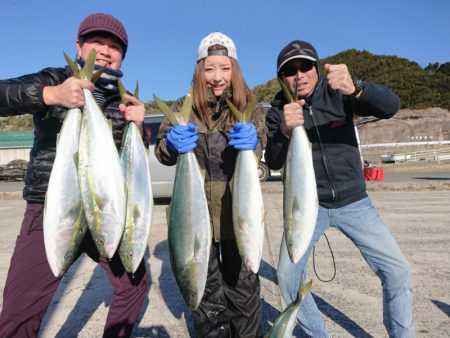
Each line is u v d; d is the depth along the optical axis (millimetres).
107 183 2080
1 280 4469
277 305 3729
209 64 2734
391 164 27812
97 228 2072
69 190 2084
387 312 2674
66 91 1979
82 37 2508
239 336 2801
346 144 2818
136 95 2330
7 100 1994
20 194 12992
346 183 2799
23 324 2289
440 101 59031
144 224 2279
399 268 2629
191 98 2438
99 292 4137
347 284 4168
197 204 2305
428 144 40719
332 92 2809
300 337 3141
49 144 2391
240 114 2422
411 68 72625
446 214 7801
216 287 2828
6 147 29438
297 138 2396
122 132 2648
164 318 3541
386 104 2574
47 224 2049
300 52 2756
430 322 3254
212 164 2781
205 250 2312
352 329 3217
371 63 77938
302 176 2385
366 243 2742
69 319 3529
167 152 2854
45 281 2348
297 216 2395
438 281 4145
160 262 5113
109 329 2543
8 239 6578
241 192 2350
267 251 5422
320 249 5523
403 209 8469
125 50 2688
